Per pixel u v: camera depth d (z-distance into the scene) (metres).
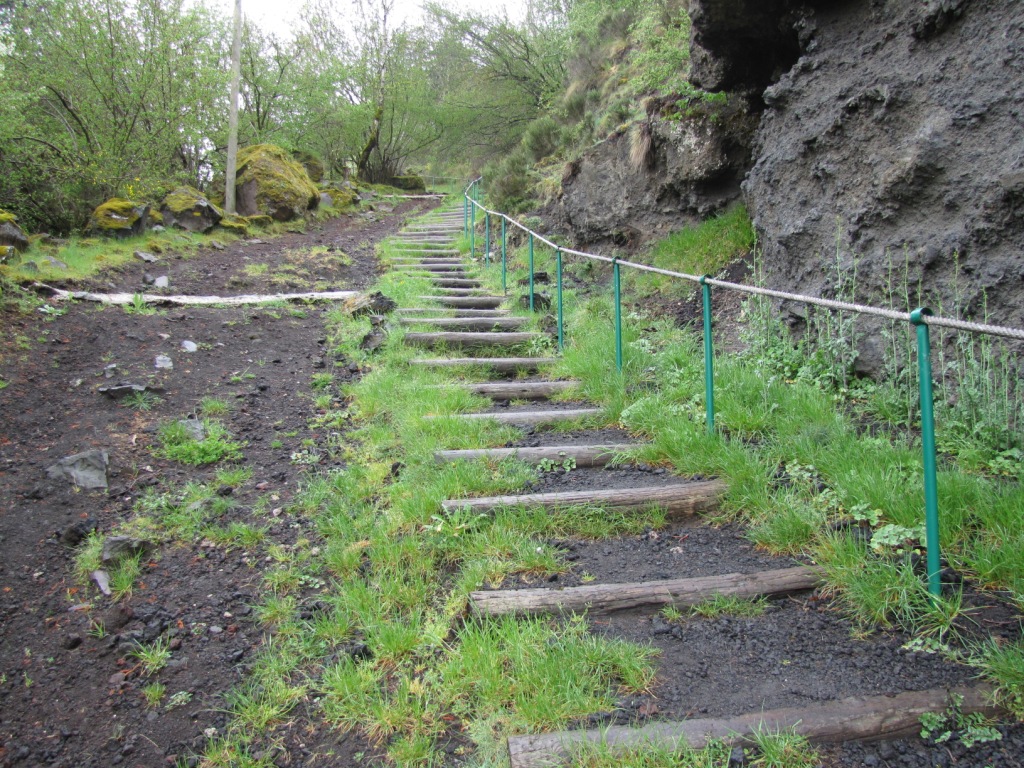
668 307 7.32
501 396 5.93
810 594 3.13
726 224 7.70
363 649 2.97
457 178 24.47
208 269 9.78
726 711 2.49
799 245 5.65
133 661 3.10
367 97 23.05
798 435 4.25
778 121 6.24
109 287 8.15
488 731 2.48
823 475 3.88
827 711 2.41
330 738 2.61
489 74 22.94
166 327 6.93
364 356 6.65
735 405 4.73
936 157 4.52
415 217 16.39
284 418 5.48
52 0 11.12
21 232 8.48
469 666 2.72
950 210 4.48
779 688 2.59
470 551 3.53
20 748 2.71
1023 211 4.00
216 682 2.96
